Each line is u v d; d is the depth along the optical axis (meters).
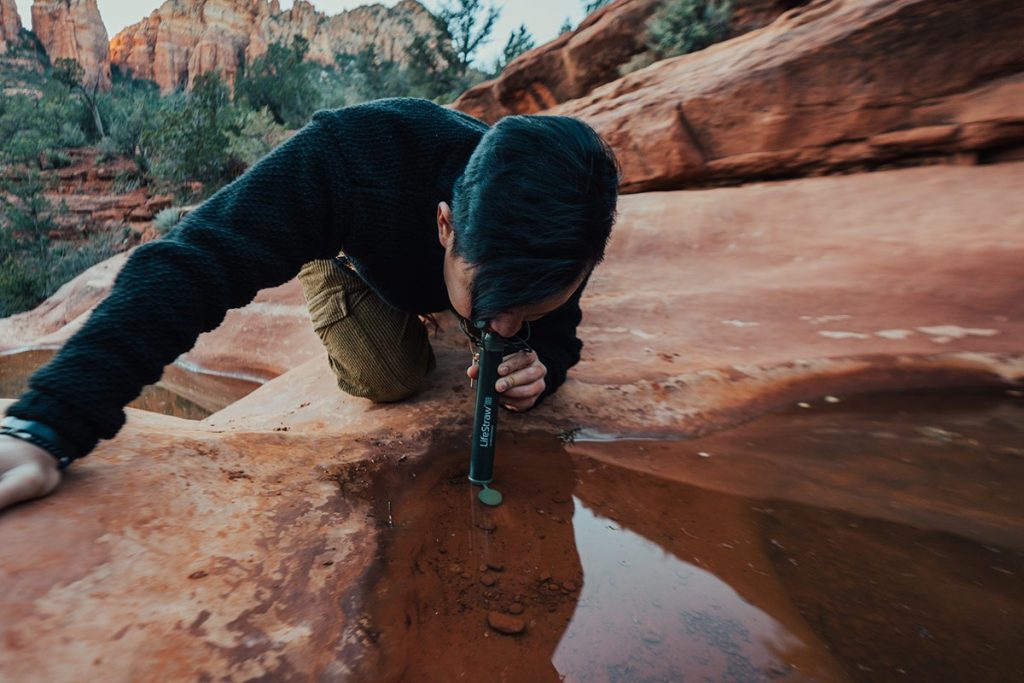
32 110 40.72
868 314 1.96
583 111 6.14
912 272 2.16
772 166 4.39
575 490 1.16
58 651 0.60
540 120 0.83
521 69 11.17
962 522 1.02
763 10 8.11
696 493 1.14
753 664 0.71
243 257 0.96
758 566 0.91
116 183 30.69
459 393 1.66
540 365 1.30
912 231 2.50
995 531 0.98
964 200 2.65
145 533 0.81
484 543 0.97
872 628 0.76
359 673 0.68
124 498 0.87
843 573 0.88
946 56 3.60
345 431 1.43
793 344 1.86
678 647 0.74
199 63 92.69
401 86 34.44
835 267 2.36
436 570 0.90
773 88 4.25
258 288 1.02
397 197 1.07
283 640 0.69
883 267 2.25
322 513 0.98
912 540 0.96
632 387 1.66
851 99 3.96
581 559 0.93
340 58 107.12
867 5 3.95
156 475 0.96
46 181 30.83
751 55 4.64
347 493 1.07
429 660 0.72
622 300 2.40
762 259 2.66
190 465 1.03
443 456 1.30
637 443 1.38
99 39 89.06
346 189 1.04
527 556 0.94
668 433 1.43
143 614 0.68
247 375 4.02
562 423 1.47
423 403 1.60
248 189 1.00
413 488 1.15
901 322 1.88
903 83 3.75
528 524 1.03
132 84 91.62
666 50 8.77
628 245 3.17
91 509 0.81
